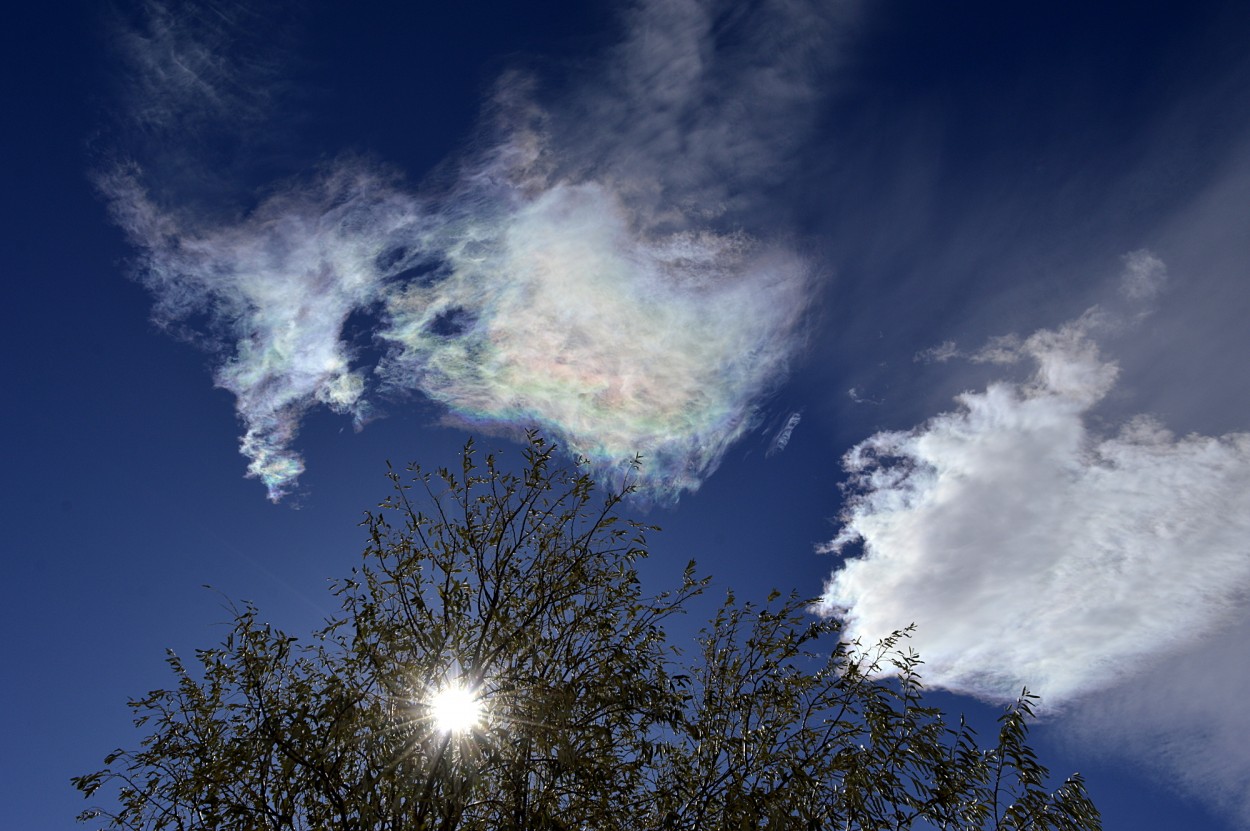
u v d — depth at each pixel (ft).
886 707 25.12
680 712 23.88
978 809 23.97
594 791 22.29
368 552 26.61
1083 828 23.52
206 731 23.21
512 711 22.91
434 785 21.83
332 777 21.95
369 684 23.76
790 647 26.58
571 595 26.37
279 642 24.27
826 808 23.13
